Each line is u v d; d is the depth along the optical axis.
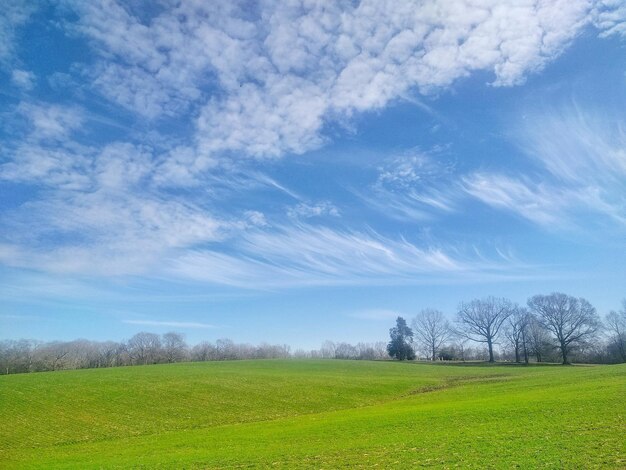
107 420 46.31
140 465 25.66
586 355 142.25
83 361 153.38
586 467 16.64
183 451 30.03
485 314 140.88
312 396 59.09
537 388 47.97
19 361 143.75
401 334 168.75
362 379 76.19
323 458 22.86
